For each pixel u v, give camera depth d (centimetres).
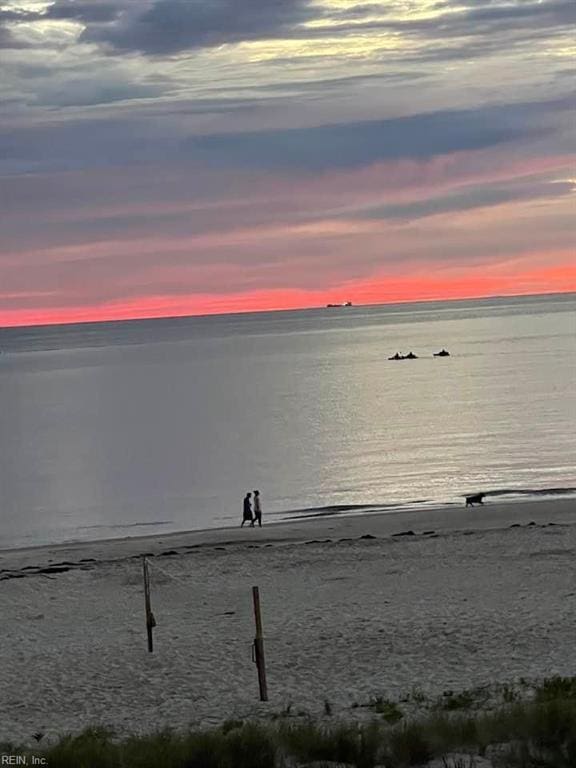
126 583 2731
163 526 4253
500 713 1255
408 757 1111
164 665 1880
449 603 2283
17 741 1442
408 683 1661
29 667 1919
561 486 4644
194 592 2572
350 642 1967
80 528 4291
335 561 2898
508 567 2675
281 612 2283
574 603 2209
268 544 3372
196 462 6072
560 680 1560
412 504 4425
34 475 5847
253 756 1145
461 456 5719
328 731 1251
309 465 5731
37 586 2733
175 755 1148
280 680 1739
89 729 1436
